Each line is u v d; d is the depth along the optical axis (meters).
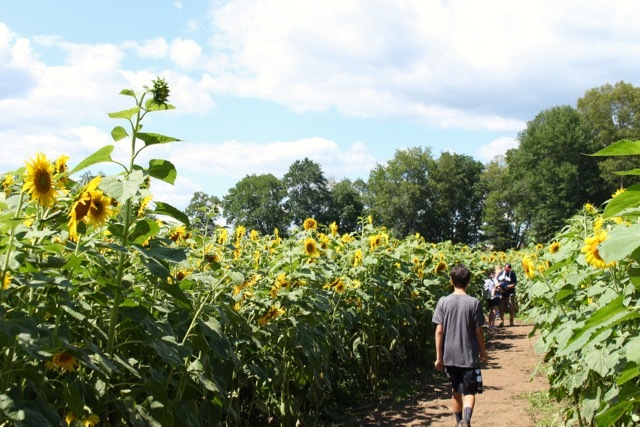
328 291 7.05
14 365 2.65
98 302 3.32
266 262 7.02
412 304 10.07
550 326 5.46
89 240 3.46
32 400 2.67
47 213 3.10
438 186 79.19
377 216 77.12
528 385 8.92
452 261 13.70
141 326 3.41
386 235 9.57
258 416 6.10
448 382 9.20
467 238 86.12
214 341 4.20
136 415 3.24
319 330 6.20
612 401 3.82
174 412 3.54
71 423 3.00
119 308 3.31
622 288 4.14
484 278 18.02
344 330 7.92
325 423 6.71
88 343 2.98
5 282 2.67
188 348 3.59
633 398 2.10
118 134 3.26
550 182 61.88
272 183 72.69
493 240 78.06
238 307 5.16
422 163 80.62
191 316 4.14
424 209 79.56
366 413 7.33
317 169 76.75
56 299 2.97
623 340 3.87
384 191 77.38
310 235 7.33
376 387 8.14
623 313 2.17
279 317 5.77
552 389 5.85
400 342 9.65
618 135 63.28
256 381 5.69
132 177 3.04
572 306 5.19
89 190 2.99
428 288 10.93
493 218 77.62
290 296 5.73
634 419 3.65
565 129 62.62
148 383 3.33
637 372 2.06
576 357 4.66
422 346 11.11
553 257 5.28
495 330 16.25
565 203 59.44
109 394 3.29
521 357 11.69
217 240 6.08
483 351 6.14
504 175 82.06
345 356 7.05
